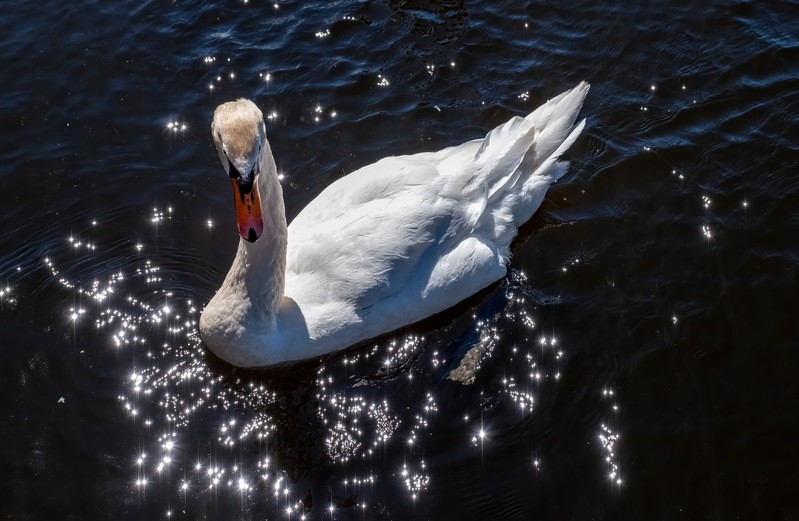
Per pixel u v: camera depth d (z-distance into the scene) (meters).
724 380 9.81
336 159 12.59
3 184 12.20
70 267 11.27
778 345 10.08
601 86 13.31
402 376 10.17
